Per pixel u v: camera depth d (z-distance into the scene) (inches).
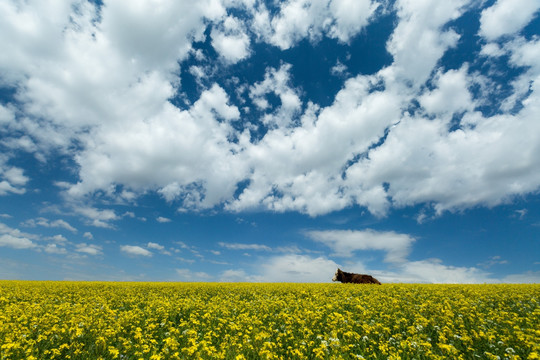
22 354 319.9
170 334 419.5
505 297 652.7
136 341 393.1
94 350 356.8
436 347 354.3
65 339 386.6
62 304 565.0
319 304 653.3
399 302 633.6
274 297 763.4
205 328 467.5
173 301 671.8
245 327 459.8
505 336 373.1
